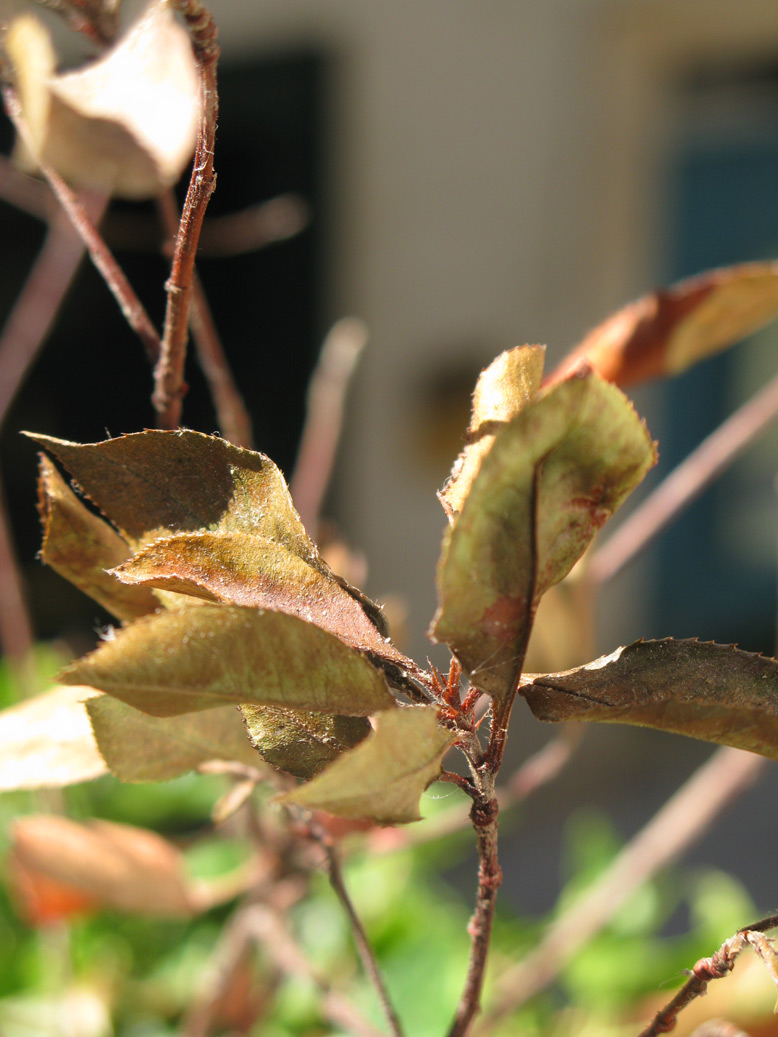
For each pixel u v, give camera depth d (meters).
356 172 2.23
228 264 2.30
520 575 0.30
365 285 2.25
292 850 0.48
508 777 2.09
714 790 0.63
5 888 0.75
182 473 0.32
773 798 2.42
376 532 2.28
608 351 0.41
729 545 2.60
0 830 0.69
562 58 2.09
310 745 0.32
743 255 2.38
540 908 1.91
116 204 0.78
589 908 0.62
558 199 2.12
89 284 2.02
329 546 0.47
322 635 0.30
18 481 2.01
